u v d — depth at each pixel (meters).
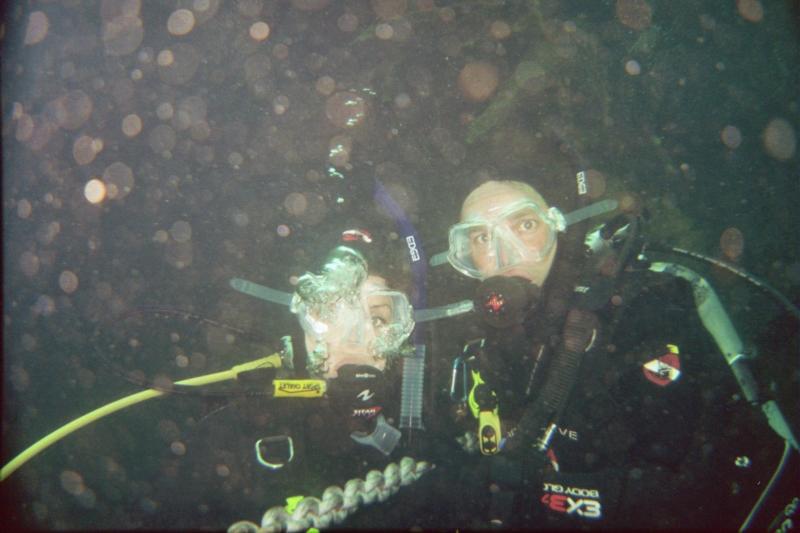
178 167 6.49
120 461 2.98
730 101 4.68
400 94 2.20
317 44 7.25
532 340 1.77
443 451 1.85
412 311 1.92
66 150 7.18
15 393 5.18
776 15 4.73
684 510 1.50
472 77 2.20
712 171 4.58
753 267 4.28
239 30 7.35
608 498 1.54
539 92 2.07
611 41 4.92
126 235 6.32
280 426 1.96
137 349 3.27
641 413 1.53
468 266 1.98
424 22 3.55
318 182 2.02
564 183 1.94
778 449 1.48
